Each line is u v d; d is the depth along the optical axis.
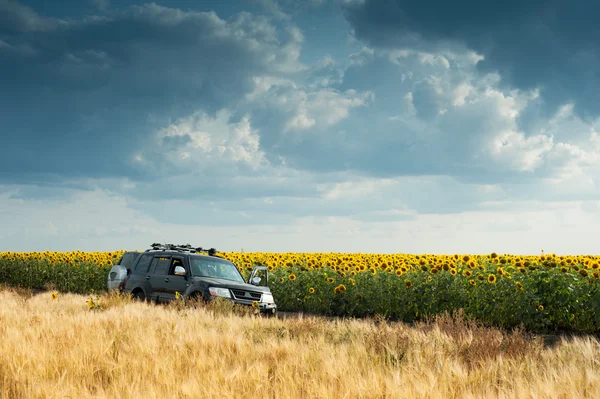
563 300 13.93
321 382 6.18
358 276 18.66
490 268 16.72
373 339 9.09
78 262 28.69
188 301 13.88
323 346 8.63
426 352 7.98
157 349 7.89
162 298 15.59
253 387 6.10
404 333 9.61
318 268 20.20
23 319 10.69
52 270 29.12
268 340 8.95
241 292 14.70
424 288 16.28
